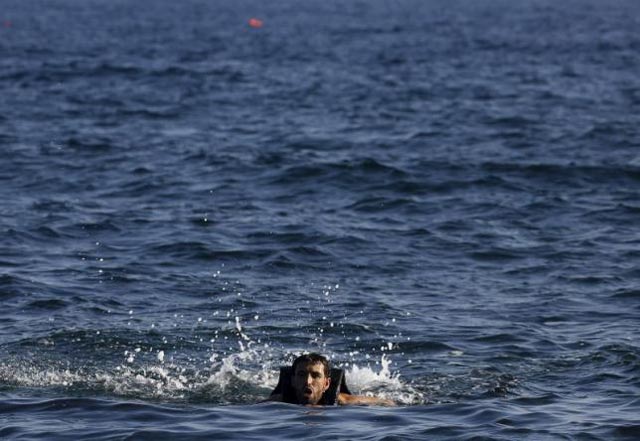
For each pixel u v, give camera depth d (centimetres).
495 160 7806
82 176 7331
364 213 6344
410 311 4409
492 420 3023
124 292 4656
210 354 3862
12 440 2825
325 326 4191
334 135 9256
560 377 3584
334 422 3006
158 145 8631
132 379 3553
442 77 15038
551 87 13638
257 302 4525
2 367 3628
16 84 13438
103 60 17438
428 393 3416
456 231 5884
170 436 2862
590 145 8706
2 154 8100
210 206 6450
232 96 12425
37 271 4953
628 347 3891
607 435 2892
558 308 4459
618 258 5319
